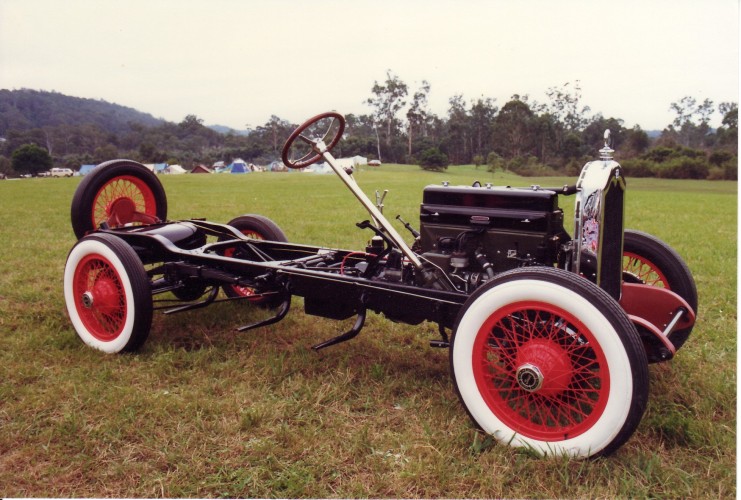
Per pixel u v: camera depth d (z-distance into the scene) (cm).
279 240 445
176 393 300
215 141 15075
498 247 296
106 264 356
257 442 250
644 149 6372
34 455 242
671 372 319
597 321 221
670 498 214
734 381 307
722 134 6209
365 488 222
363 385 308
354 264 365
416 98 9425
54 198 1902
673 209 1479
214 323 411
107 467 236
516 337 248
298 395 295
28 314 431
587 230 268
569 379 236
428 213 312
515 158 6425
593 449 230
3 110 15362
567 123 7512
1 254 686
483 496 217
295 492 218
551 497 215
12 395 293
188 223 435
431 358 354
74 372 322
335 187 2783
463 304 255
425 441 252
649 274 348
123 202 452
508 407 253
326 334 393
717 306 446
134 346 352
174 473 230
